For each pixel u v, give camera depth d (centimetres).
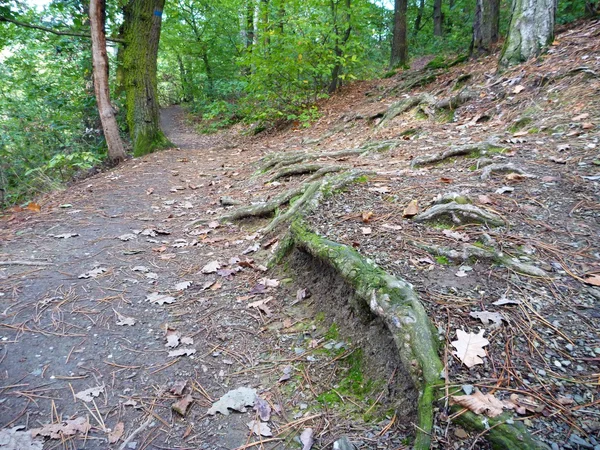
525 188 311
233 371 227
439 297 212
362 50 1198
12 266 334
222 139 1316
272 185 504
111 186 612
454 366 172
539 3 625
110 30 1023
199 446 179
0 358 227
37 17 921
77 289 303
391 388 187
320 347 236
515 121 484
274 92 1073
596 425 142
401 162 447
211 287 314
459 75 823
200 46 1992
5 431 181
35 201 570
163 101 3312
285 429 185
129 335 255
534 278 217
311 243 284
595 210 269
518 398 155
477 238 259
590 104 435
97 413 196
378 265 243
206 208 498
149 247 387
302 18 982
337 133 832
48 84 1014
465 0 1881
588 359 166
